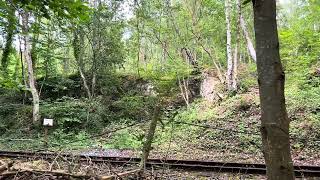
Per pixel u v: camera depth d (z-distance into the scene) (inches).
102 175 223.3
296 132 560.4
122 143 642.8
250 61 1168.8
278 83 132.5
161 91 960.9
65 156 314.5
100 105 930.1
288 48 813.2
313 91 681.6
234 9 1014.4
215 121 692.1
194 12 936.9
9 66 1141.1
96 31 1011.3
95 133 829.2
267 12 133.1
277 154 131.0
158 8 971.9
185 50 970.1
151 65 1033.5
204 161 395.9
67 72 1189.1
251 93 778.8
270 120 132.0
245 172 353.7
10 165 237.8
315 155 482.0
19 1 278.7
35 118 892.0
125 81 1056.8
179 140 631.8
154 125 232.2
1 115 979.3
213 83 901.2
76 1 268.5
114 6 1022.4
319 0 779.4
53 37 1000.2
